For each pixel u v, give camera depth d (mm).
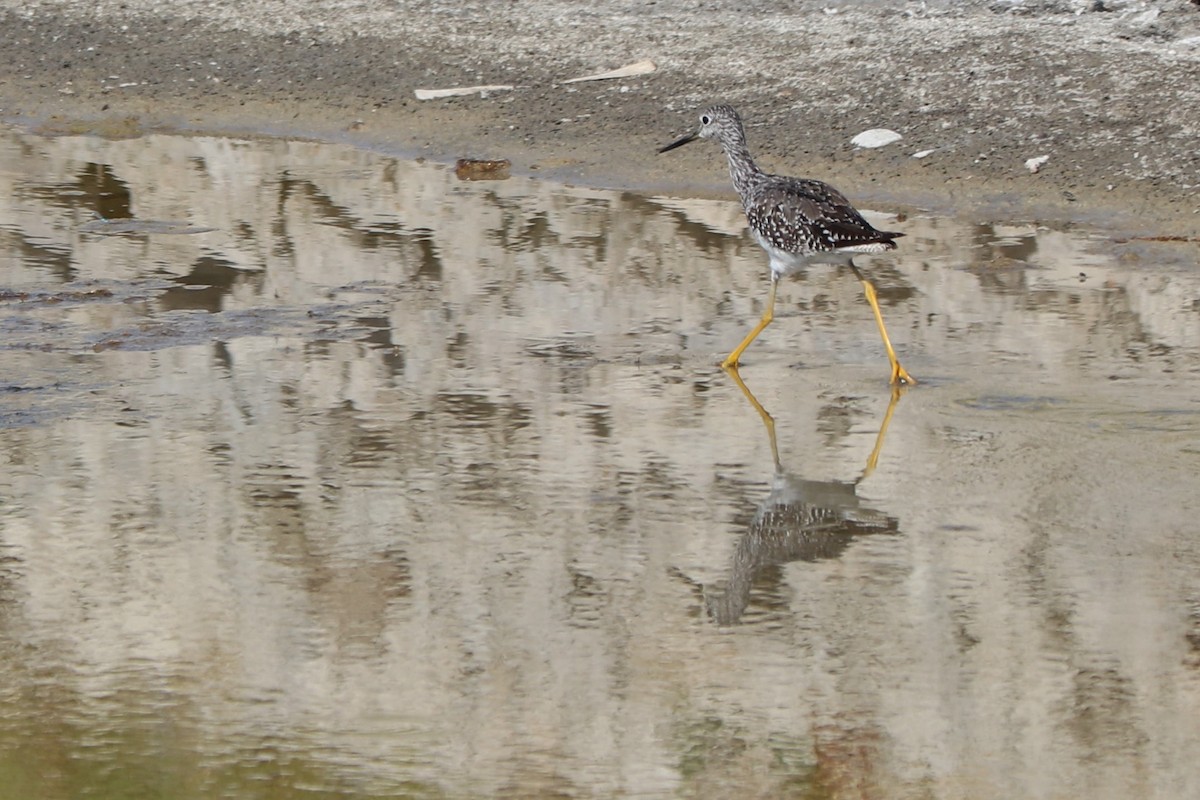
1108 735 7832
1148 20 23609
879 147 19781
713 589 9445
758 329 13438
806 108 21312
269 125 22766
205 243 17234
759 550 9930
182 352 13820
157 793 7477
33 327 14445
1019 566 9578
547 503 10703
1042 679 8336
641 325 14469
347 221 18062
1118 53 22094
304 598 9461
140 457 11531
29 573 9828
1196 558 9586
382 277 15992
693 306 15008
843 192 18688
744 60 23484
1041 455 11227
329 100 23438
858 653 8664
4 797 7461
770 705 8188
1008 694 8203
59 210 18609
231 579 9711
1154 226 17047
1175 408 12016
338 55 25219
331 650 8867
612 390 12828
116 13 27750
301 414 12344
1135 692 8203
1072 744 7758
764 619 9086
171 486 11055
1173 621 8867
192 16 27422
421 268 16266
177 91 24234
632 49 24484
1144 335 13711
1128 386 12508
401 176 20109
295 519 10516
